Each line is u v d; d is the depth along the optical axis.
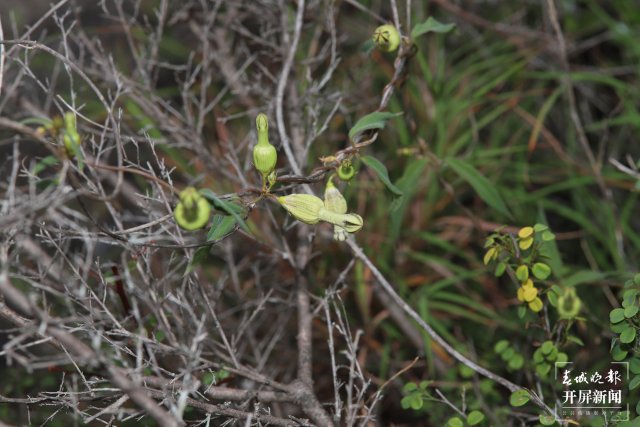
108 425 0.79
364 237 1.03
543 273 0.82
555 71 1.19
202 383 0.82
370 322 1.00
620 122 1.09
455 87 1.21
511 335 1.00
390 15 1.16
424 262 1.07
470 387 0.91
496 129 1.17
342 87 1.09
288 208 0.75
